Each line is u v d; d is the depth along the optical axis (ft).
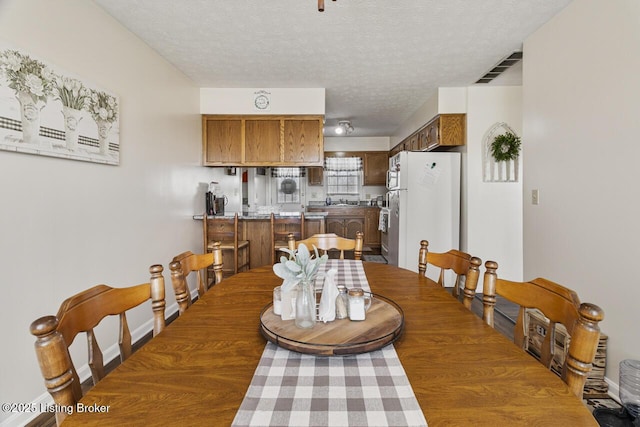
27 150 5.21
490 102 11.82
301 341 2.87
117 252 7.50
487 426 1.92
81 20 6.39
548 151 7.52
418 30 7.88
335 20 7.45
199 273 5.10
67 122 5.99
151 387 2.32
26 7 5.22
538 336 6.93
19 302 5.18
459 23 7.57
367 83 11.60
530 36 8.12
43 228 5.60
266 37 8.25
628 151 5.57
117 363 7.22
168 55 9.32
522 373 2.50
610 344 5.90
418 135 15.05
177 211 10.46
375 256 19.24
